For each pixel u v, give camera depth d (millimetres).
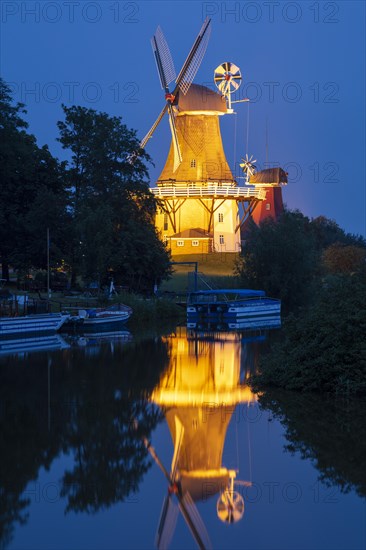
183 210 103938
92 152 74312
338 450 20516
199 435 22312
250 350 44688
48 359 39406
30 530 15242
